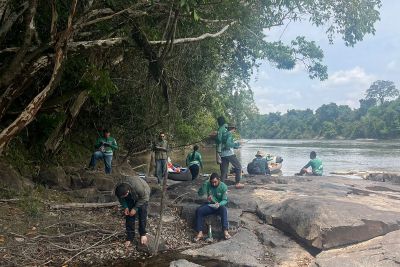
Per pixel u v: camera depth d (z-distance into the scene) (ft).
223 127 35.42
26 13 24.25
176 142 48.55
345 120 386.73
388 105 329.31
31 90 33.17
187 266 20.15
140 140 50.39
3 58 28.07
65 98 30.86
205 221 26.27
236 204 29.78
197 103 50.72
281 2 35.24
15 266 19.72
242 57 54.49
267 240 24.86
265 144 255.29
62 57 22.99
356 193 34.27
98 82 30.53
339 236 22.98
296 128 447.83
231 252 22.82
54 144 38.88
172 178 46.06
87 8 25.04
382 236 23.41
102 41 26.13
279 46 49.80
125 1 28.68
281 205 27.45
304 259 22.40
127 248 23.13
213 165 81.35
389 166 87.97
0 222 23.88
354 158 115.85
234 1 30.89
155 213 28.45
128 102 48.78
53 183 33.01
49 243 22.21
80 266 20.62
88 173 36.63
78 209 28.60
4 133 22.66
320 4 38.99
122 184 22.84
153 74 30.25
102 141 42.98
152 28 31.89
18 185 29.14
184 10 28.68
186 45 38.47
